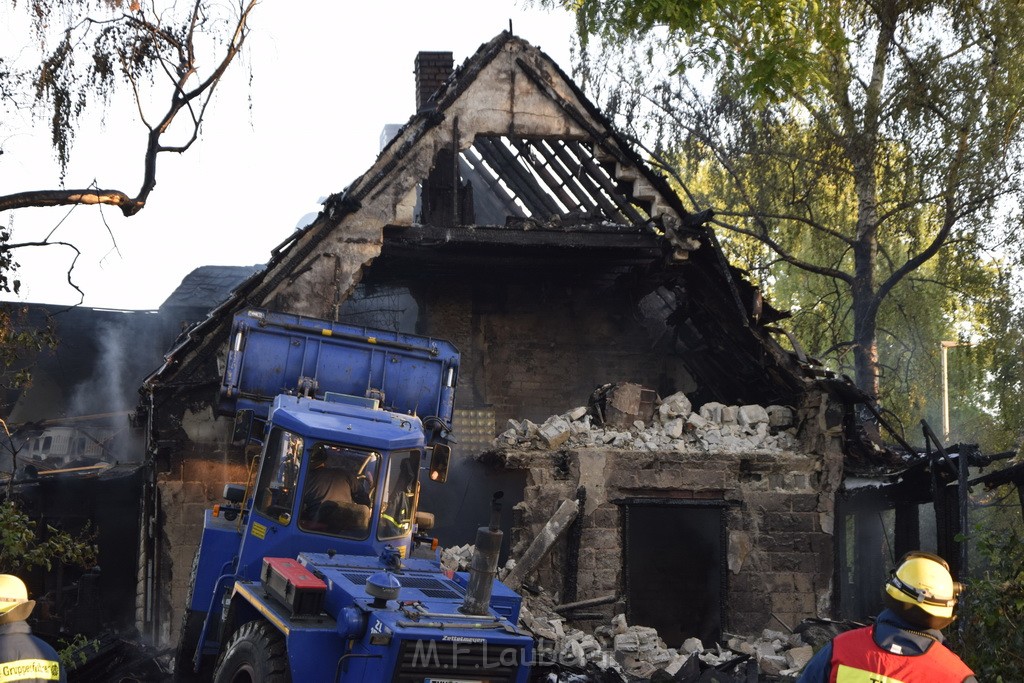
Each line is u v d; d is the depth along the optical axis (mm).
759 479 14891
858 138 22828
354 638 6938
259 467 8758
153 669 12219
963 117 21375
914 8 21969
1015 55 20891
